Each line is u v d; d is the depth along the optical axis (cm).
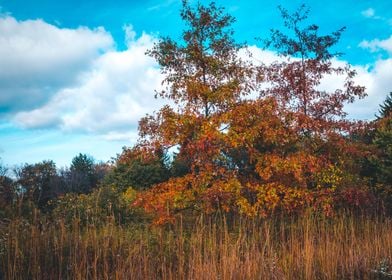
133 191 1684
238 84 1244
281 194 1203
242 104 1185
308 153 1223
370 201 1223
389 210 1330
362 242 968
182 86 1225
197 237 877
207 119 1171
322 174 1211
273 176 1205
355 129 1316
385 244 940
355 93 1337
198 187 1134
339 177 1206
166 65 1262
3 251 782
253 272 755
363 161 1455
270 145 1280
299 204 1159
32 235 809
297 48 1362
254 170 1226
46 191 2141
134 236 988
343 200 1233
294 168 1128
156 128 1208
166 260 849
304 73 1343
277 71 1374
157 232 1027
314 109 1332
